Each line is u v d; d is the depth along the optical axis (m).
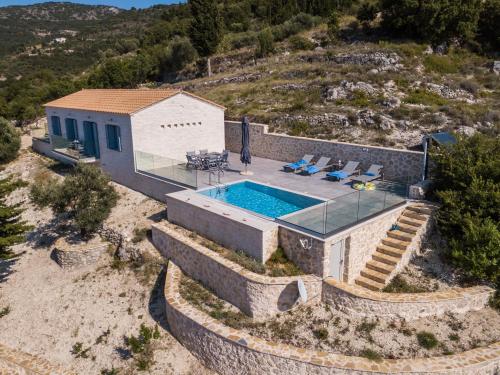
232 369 10.77
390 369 9.45
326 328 11.27
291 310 11.93
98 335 13.28
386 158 18.56
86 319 14.05
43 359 12.62
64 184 17.84
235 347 10.50
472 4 36.72
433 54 34.75
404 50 34.06
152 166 19.92
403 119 22.61
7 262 18.45
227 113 29.06
